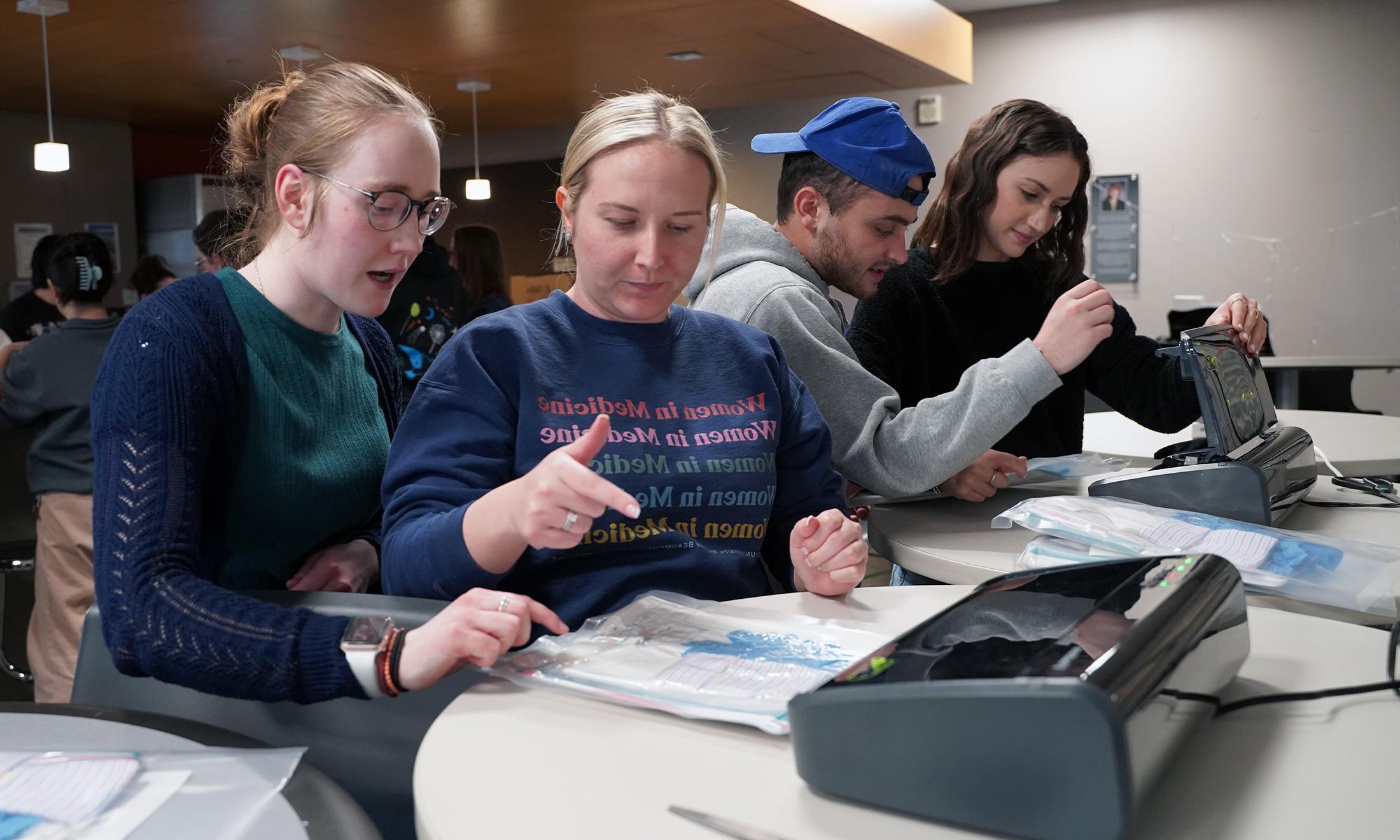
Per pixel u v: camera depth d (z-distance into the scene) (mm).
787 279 1587
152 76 6691
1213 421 1403
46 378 2506
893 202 1649
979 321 1980
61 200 8148
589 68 6668
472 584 999
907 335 1920
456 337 1190
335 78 1125
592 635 926
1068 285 1978
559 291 1257
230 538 1167
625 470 1145
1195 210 6707
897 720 609
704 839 593
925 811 606
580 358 1187
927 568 1316
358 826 652
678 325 1242
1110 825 555
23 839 622
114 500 961
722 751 715
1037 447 1975
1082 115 6941
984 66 7223
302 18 5352
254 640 870
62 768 709
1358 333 6410
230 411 1107
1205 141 6637
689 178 1128
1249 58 6480
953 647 673
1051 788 568
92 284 2910
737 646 892
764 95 7633
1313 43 6324
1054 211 1860
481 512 969
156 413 1004
